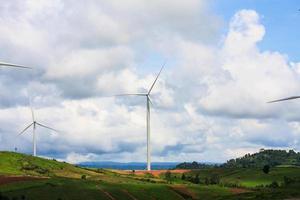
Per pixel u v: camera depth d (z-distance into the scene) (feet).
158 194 545.85
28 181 581.53
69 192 522.06
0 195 487.61
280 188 570.05
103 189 543.39
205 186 629.51
